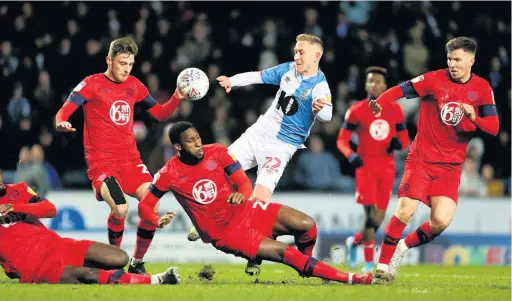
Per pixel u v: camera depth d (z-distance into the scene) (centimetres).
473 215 4428
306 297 1975
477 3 5728
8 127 4666
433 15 5675
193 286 2166
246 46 5284
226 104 4938
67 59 4866
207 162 2234
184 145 2194
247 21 5550
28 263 2209
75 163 4625
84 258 2214
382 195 3359
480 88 2452
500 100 5494
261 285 2267
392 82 5281
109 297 1914
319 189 4456
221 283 2367
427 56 5425
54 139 4619
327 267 2242
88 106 2586
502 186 4666
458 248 4406
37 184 4081
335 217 4294
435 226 2467
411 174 2475
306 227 2295
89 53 4878
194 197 2239
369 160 3359
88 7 5234
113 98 2581
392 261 2530
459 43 2408
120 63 2547
